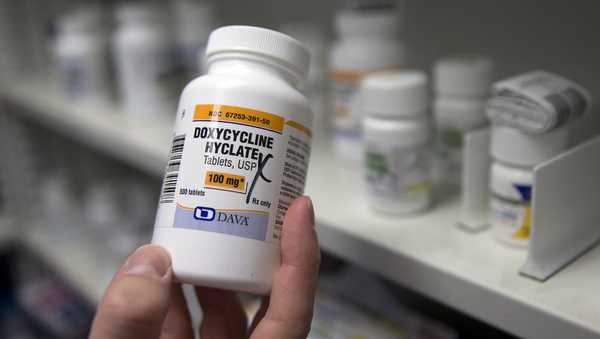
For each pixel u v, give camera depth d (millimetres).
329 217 394
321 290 488
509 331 286
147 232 860
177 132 302
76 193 1109
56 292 1120
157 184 941
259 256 284
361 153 495
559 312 261
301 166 307
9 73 1106
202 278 278
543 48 479
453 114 427
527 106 310
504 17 504
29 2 1103
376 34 470
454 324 451
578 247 321
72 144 1137
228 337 392
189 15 718
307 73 322
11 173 1109
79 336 1001
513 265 313
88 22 820
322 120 615
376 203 394
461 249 337
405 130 371
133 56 711
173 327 367
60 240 1035
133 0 865
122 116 742
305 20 739
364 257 363
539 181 281
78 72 820
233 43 296
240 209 280
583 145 311
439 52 574
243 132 281
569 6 452
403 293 482
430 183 408
